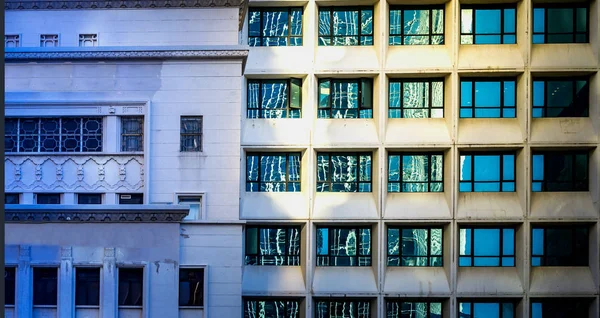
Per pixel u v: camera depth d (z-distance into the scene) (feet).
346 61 79.25
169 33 68.64
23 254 61.93
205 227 64.49
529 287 77.36
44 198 67.10
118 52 64.75
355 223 79.05
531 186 78.48
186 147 66.18
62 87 65.46
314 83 79.41
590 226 78.95
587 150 79.61
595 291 77.15
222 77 66.03
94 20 69.26
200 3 68.33
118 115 65.72
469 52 78.69
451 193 77.77
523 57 77.46
